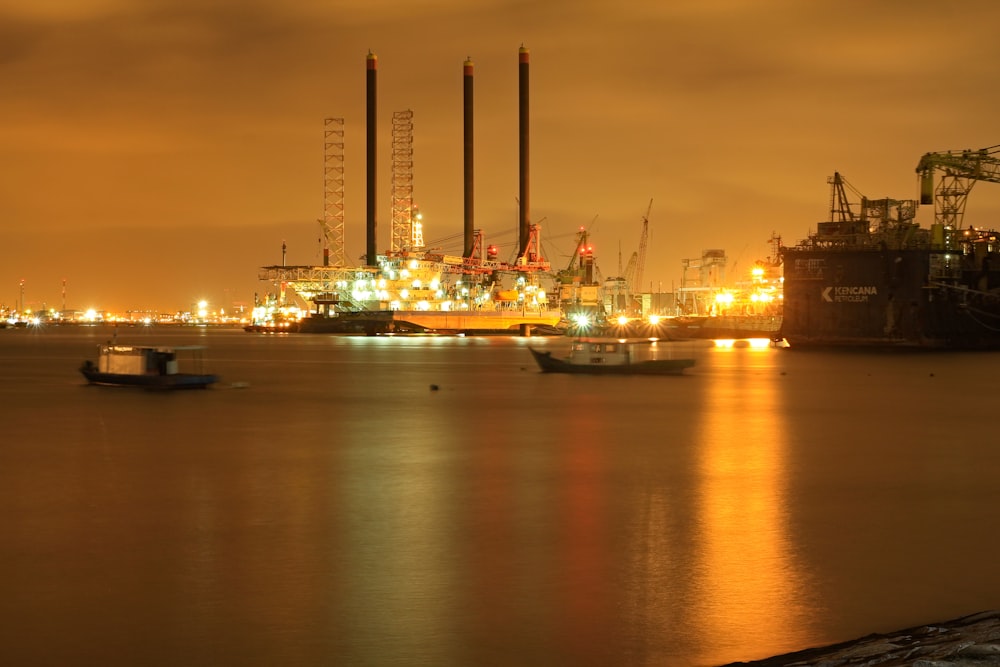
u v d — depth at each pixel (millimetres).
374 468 54031
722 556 35031
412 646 26922
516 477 51000
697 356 179250
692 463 55656
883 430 71312
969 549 35969
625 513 42094
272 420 77500
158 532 38812
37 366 156875
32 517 41531
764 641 27109
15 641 27234
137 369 110000
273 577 32750
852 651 24562
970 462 55812
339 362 165500
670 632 27750
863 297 181250
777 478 50594
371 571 33375
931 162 177375
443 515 41750
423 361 168000
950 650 22594
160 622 28641
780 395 100250
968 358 164125
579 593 30984
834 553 35469
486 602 30172
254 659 26125
